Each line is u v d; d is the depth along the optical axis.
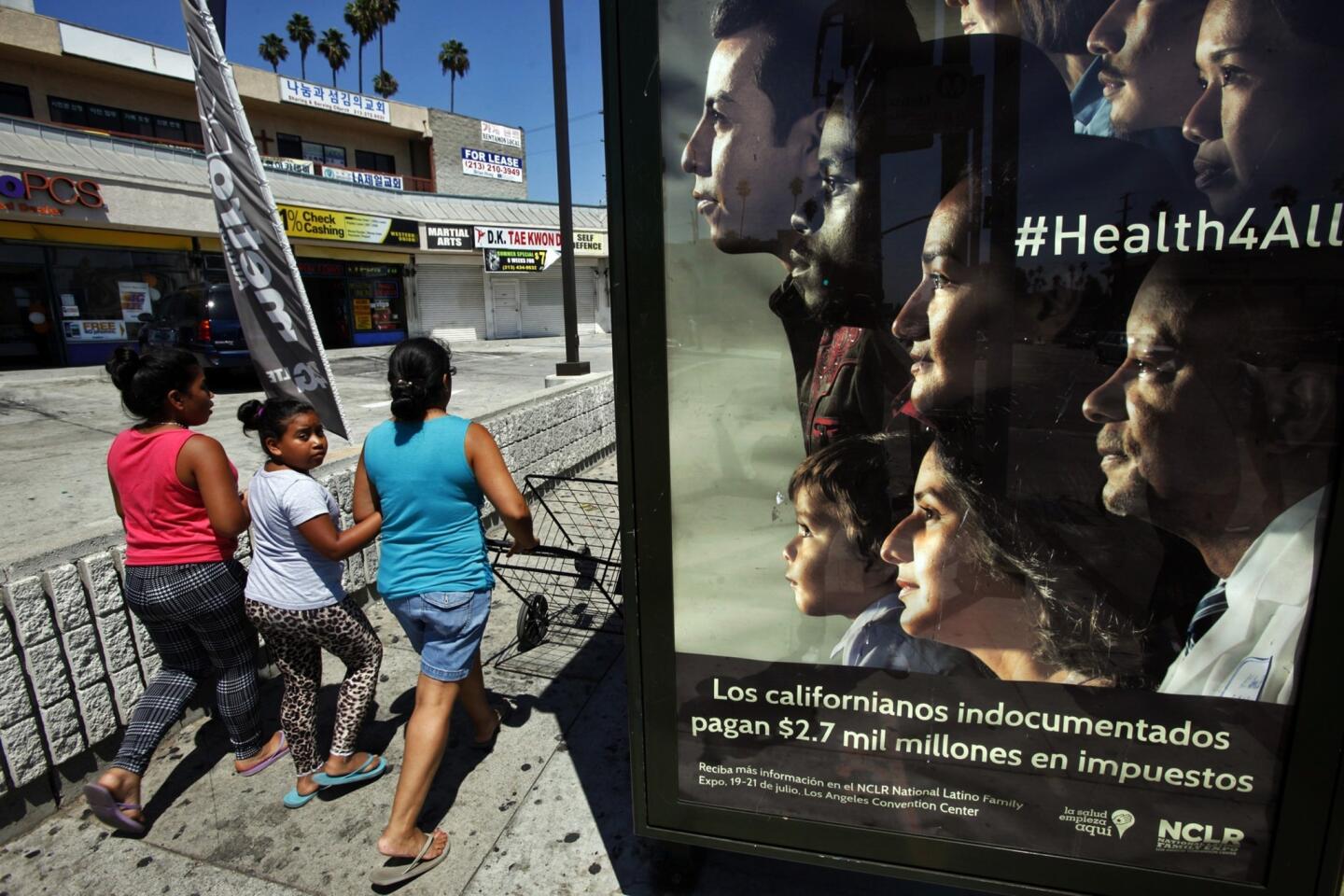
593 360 18.06
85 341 16.50
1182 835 1.83
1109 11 1.52
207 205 17.73
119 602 2.88
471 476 2.49
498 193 37.31
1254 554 1.64
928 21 1.61
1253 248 1.53
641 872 2.42
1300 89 1.46
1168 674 1.74
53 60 23.00
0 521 5.76
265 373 4.14
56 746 2.68
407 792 2.39
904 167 1.67
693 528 1.98
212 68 3.73
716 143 1.76
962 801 1.96
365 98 31.44
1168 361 1.61
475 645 2.54
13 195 14.62
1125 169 1.56
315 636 2.65
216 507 2.55
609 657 3.85
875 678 1.94
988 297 1.68
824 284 1.77
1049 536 1.76
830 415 1.84
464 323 26.27
